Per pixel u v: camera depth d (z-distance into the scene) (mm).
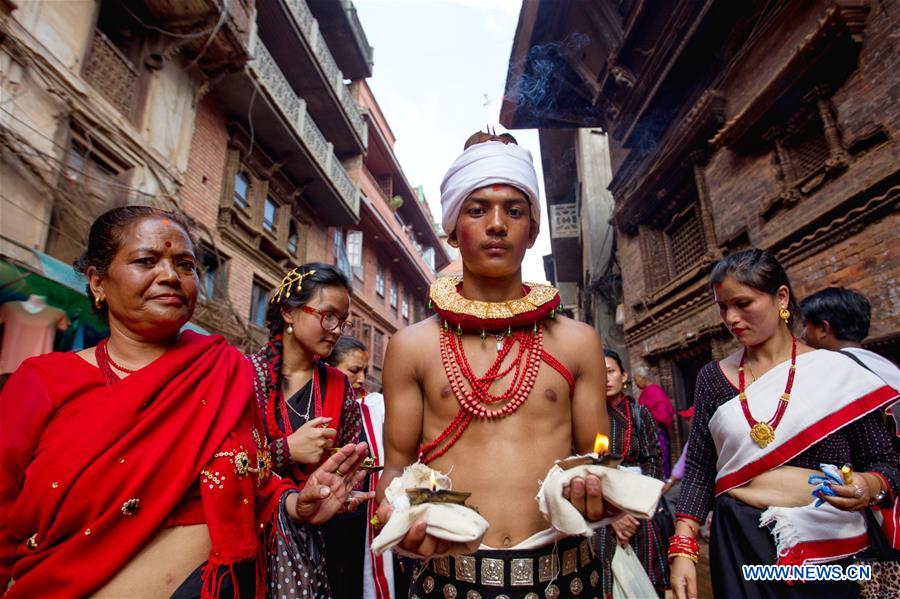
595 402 1451
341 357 3164
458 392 1374
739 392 1819
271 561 1460
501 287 1496
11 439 1116
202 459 1225
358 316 16594
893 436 1703
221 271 8398
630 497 1027
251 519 1307
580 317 17938
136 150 6578
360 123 14945
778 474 1647
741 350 1973
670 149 7039
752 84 5762
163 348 1355
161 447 1168
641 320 8609
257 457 1394
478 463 1337
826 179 4484
